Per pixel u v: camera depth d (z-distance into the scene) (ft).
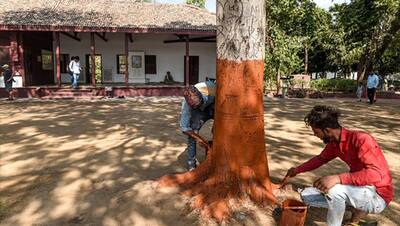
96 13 69.77
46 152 21.27
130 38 76.38
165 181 14.97
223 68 12.98
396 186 15.94
